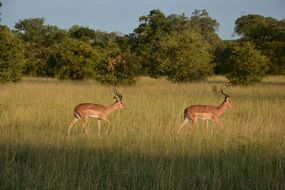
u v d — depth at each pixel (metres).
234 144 13.51
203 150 12.65
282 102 23.62
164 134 15.03
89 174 10.32
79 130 17.12
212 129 16.27
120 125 17.06
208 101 24.05
